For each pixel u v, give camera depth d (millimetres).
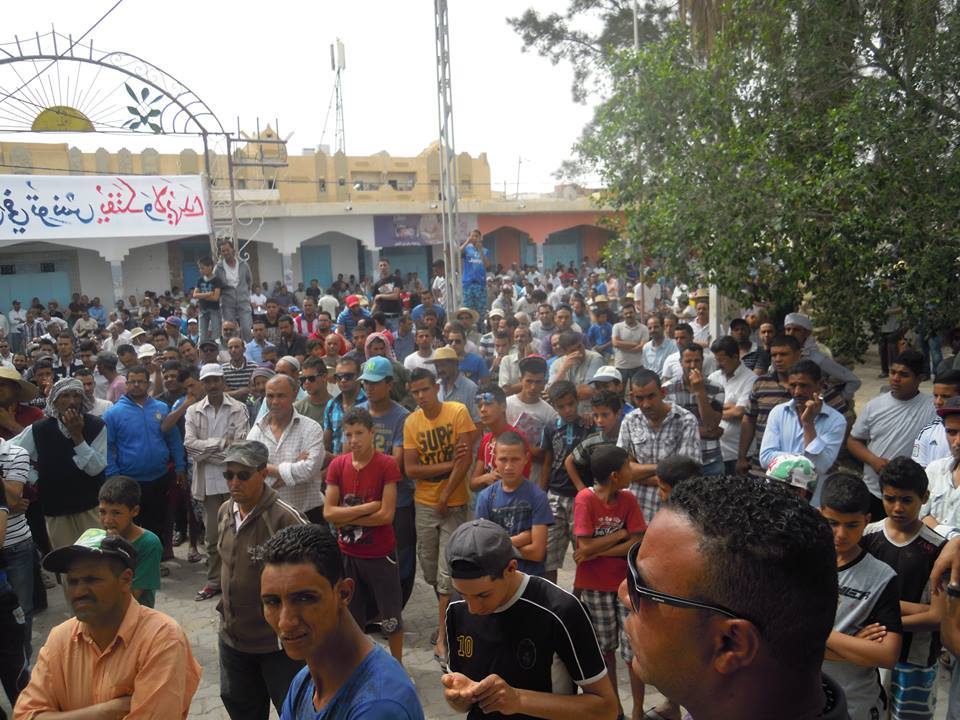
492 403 5562
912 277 6562
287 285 29188
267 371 8000
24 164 24656
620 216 9438
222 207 26172
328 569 2389
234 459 3863
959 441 4211
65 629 2994
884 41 7207
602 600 4520
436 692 5055
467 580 2842
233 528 3967
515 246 35781
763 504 1078
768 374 6223
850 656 3117
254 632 3871
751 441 6215
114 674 2877
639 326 10953
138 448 6977
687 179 7547
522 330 8812
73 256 26969
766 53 7516
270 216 28375
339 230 29812
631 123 8219
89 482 6051
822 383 6121
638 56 8234
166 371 7840
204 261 13539
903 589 3625
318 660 2406
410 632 5941
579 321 12516
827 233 6715
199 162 26688
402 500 5867
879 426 5477
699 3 9242
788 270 6945
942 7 6910
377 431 6016
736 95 7586
